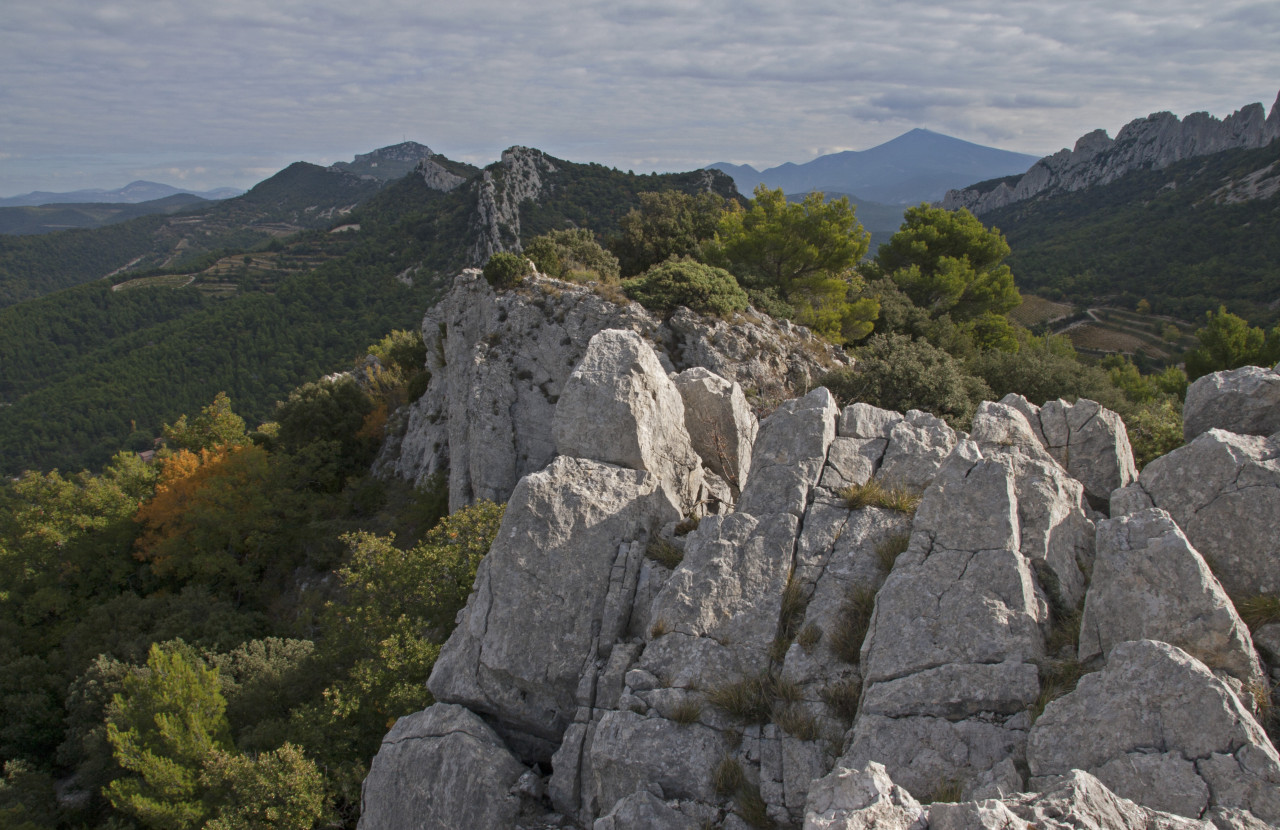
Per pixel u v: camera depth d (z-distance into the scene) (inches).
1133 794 252.8
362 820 462.9
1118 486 465.1
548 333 1288.1
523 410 1274.6
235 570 1576.0
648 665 394.6
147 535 1694.1
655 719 367.6
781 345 1301.7
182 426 2295.8
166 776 711.1
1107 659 291.9
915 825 228.7
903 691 322.3
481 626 471.5
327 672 874.1
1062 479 419.5
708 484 606.5
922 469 460.8
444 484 1574.8
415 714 484.1
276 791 644.1
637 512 493.0
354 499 1786.4
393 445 2038.6
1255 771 241.6
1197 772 249.0
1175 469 377.1
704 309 1305.4
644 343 562.6
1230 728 251.8
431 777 440.1
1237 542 348.2
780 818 319.0
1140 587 312.2
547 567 469.1
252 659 1022.4
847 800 241.8
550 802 423.2
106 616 1358.3
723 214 2225.6
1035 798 235.6
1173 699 263.4
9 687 1240.2
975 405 1137.4
